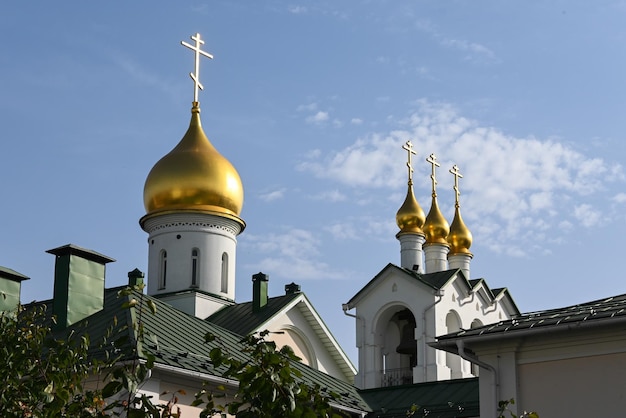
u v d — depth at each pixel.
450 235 51.69
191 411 22.72
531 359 20.48
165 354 22.48
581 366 19.97
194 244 41.44
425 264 50.28
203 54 44.38
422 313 43.34
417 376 42.56
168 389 22.23
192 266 41.28
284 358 12.76
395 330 45.16
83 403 13.38
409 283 44.09
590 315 19.66
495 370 20.69
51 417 13.14
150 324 24.45
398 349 44.53
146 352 13.22
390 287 44.50
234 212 42.38
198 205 41.50
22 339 14.30
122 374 12.35
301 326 40.28
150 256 42.00
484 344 20.89
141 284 12.98
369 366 44.00
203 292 40.72
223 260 41.88
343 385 29.69
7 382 13.64
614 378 19.58
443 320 43.62
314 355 40.47
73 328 25.47
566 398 19.97
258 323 38.66
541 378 20.31
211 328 26.62
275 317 39.03
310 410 12.05
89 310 26.41
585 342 19.94
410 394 29.72
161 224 41.72
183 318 26.23
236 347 26.08
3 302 26.39
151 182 42.00
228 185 42.00
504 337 20.41
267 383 12.05
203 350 24.45
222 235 41.88
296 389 12.27
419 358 42.84
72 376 14.01
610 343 19.70
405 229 48.12
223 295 41.41
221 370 23.36
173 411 22.16
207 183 41.59
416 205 48.50
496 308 47.09
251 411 12.10
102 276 27.09
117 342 13.34
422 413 28.42
